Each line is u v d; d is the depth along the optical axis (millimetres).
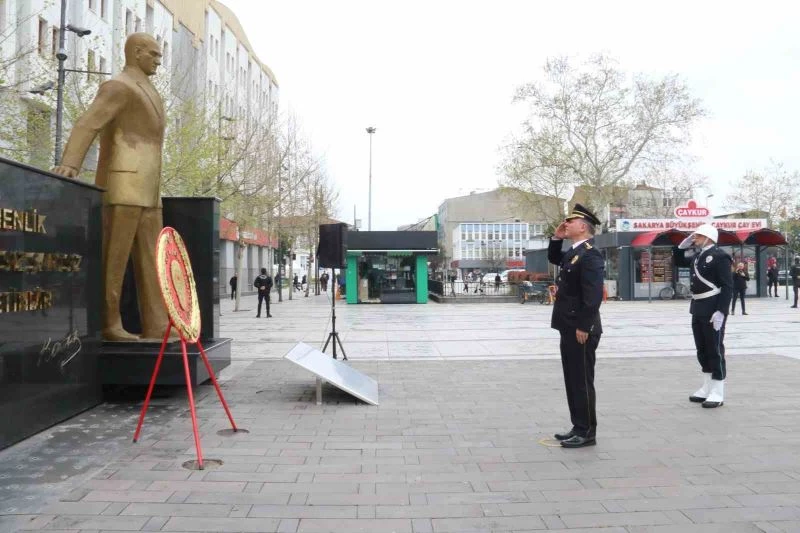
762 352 12109
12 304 5754
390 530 3971
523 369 10523
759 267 31062
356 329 17906
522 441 6094
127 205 7992
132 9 28453
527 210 43688
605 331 16516
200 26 36344
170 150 18641
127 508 4305
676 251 8055
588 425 5879
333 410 7434
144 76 8211
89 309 7348
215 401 7910
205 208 9164
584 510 4312
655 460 5457
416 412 7340
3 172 5598
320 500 4492
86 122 7406
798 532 3926
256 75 51156
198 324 6375
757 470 5168
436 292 35000
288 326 19156
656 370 10219
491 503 4453
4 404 5684
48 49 19875
